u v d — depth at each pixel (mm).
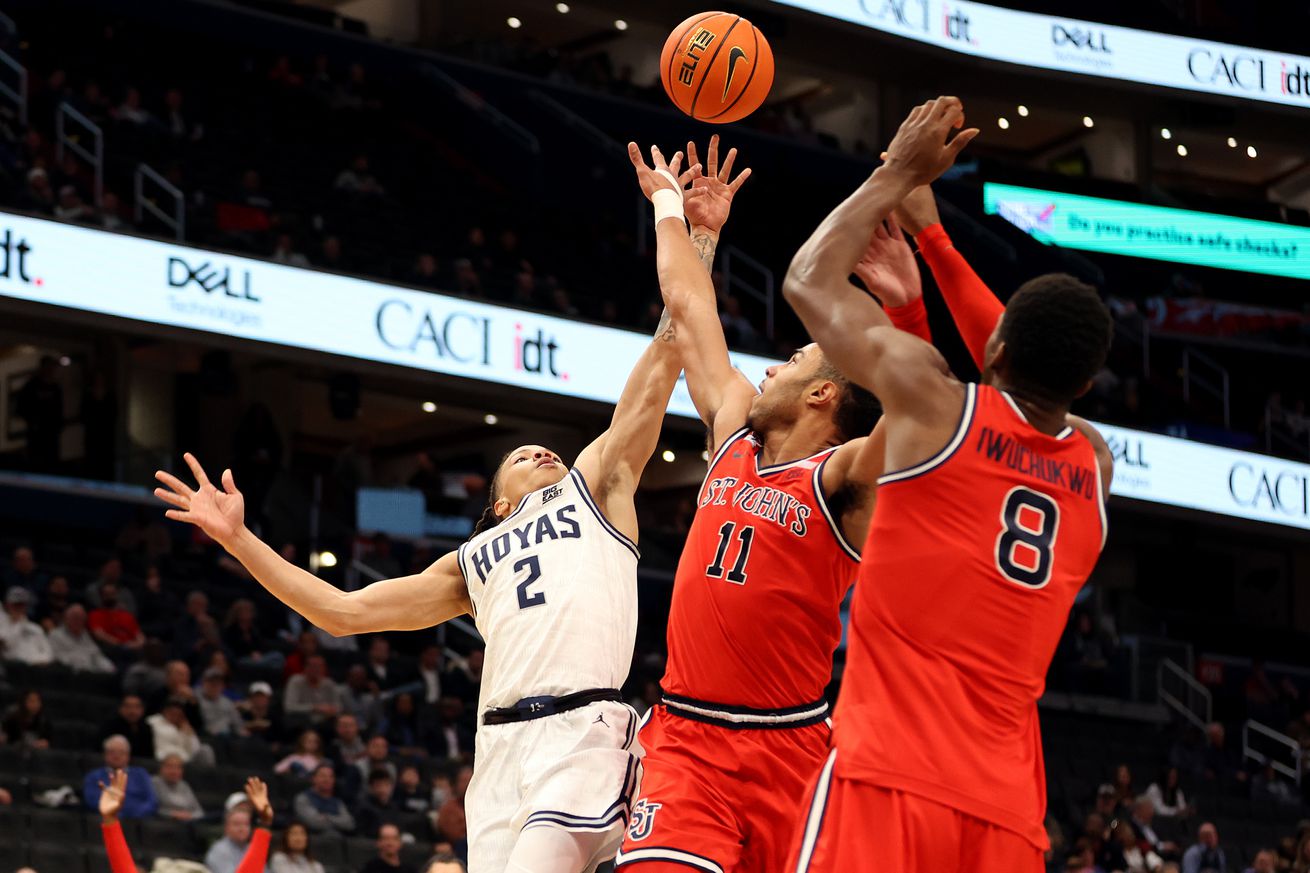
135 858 12188
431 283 20641
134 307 16828
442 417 26234
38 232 16359
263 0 24797
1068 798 18719
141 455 19969
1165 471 22297
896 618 3469
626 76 27078
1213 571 27156
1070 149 29297
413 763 14922
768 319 24344
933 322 24234
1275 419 26125
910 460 3461
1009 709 3459
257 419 19641
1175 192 28016
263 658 16203
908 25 23906
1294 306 27703
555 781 4305
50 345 21609
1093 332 3477
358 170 23656
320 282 17969
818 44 27562
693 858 4137
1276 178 30156
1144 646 22781
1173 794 18766
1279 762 22438
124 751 12789
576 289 24250
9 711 13695
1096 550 3592
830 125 28797
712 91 4828
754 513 4215
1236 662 23922
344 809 13422
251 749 14250
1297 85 26156
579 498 4672
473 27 27672
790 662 4195
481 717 4547
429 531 20234
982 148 29562
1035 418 3521
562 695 4418
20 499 18297
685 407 20031
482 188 25188
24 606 14898
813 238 3648
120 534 18188
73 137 21047
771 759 4195
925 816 3373
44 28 23219
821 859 3422
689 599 4281
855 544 4145
